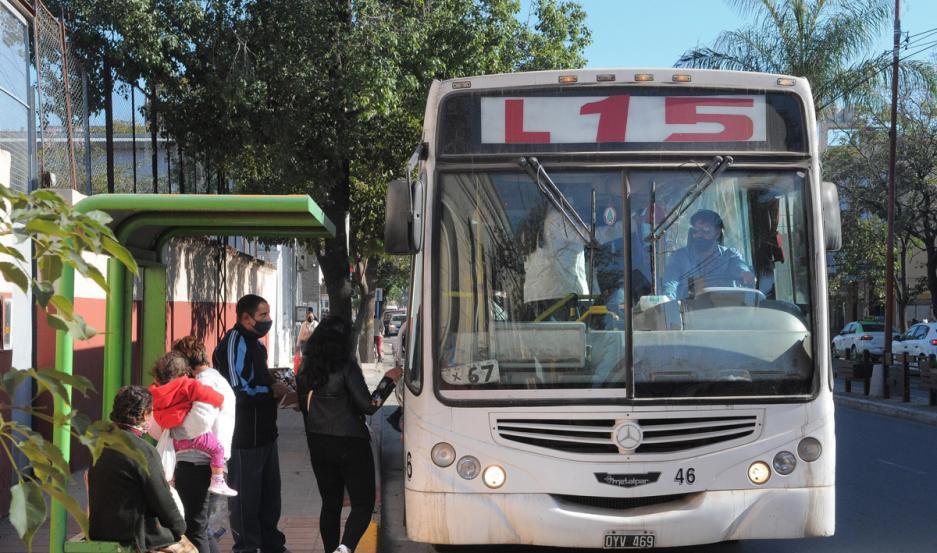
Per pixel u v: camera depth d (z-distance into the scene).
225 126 14.52
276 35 14.40
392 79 14.39
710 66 27.77
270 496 6.95
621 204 6.29
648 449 6.00
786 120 6.46
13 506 2.22
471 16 16.22
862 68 27.09
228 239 20.69
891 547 7.86
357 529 6.57
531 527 5.93
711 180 6.34
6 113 8.66
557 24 17.86
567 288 6.18
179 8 13.98
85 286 10.69
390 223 6.05
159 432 6.15
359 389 6.57
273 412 6.88
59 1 12.59
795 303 6.28
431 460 6.02
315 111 14.95
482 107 6.38
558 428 5.99
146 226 6.78
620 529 5.89
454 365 6.09
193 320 16.98
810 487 6.09
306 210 5.54
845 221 40.03
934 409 19.48
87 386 2.33
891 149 27.22
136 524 4.76
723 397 6.07
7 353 8.16
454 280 6.19
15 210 2.35
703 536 5.96
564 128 6.36
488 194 6.30
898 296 45.09
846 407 22.44
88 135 11.60
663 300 6.17
